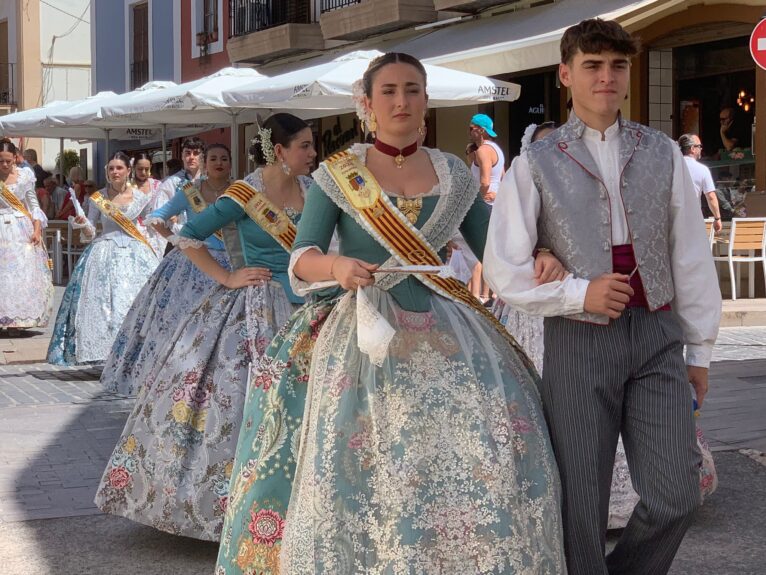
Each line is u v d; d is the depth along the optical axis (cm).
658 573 353
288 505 353
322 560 333
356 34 2139
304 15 2338
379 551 333
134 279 1028
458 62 1467
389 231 356
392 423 341
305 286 360
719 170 1525
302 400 368
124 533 527
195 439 498
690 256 351
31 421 791
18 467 655
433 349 352
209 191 696
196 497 487
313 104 1262
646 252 342
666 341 343
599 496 346
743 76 1483
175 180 1012
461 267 1167
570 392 342
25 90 3697
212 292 533
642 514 346
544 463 346
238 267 542
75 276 1034
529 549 335
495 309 579
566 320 344
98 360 1019
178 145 2738
